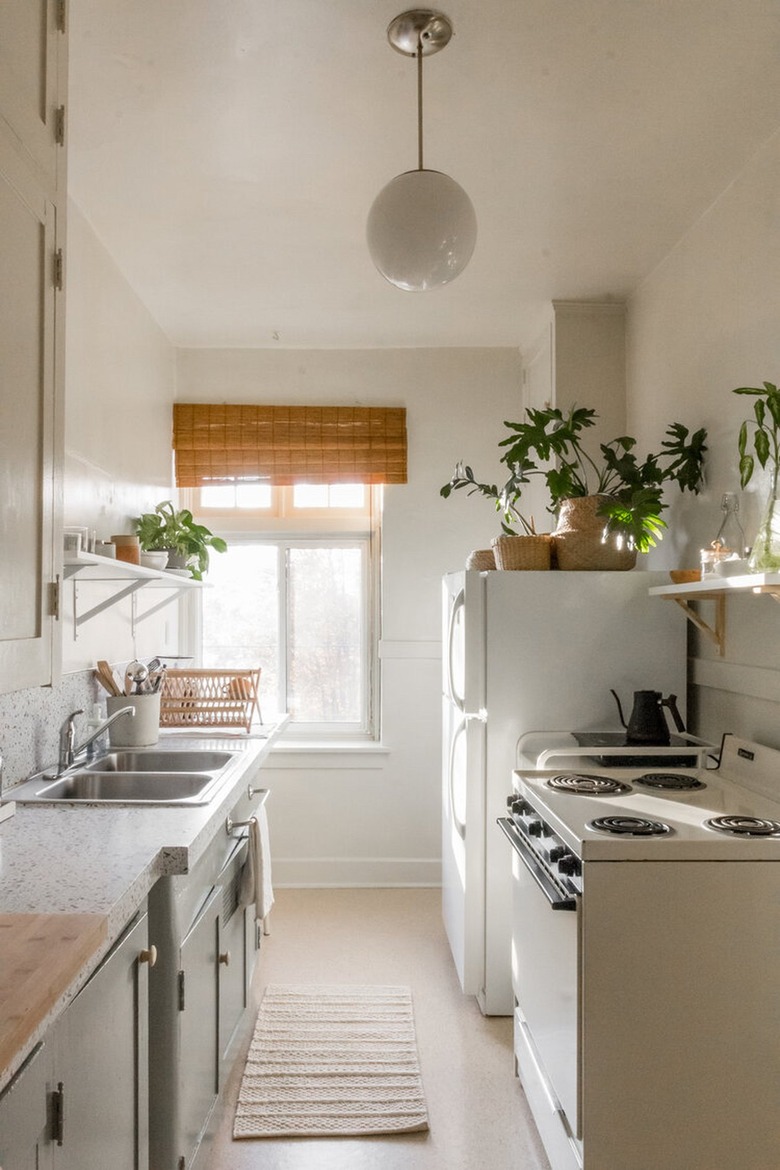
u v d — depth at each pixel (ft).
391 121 7.52
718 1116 5.74
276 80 6.94
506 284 11.18
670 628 9.57
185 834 5.80
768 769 7.30
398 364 13.96
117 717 8.56
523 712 9.48
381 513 14.05
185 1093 5.86
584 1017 5.73
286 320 12.62
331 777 13.80
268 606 14.44
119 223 9.50
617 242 9.91
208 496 14.42
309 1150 7.22
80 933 3.84
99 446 9.92
